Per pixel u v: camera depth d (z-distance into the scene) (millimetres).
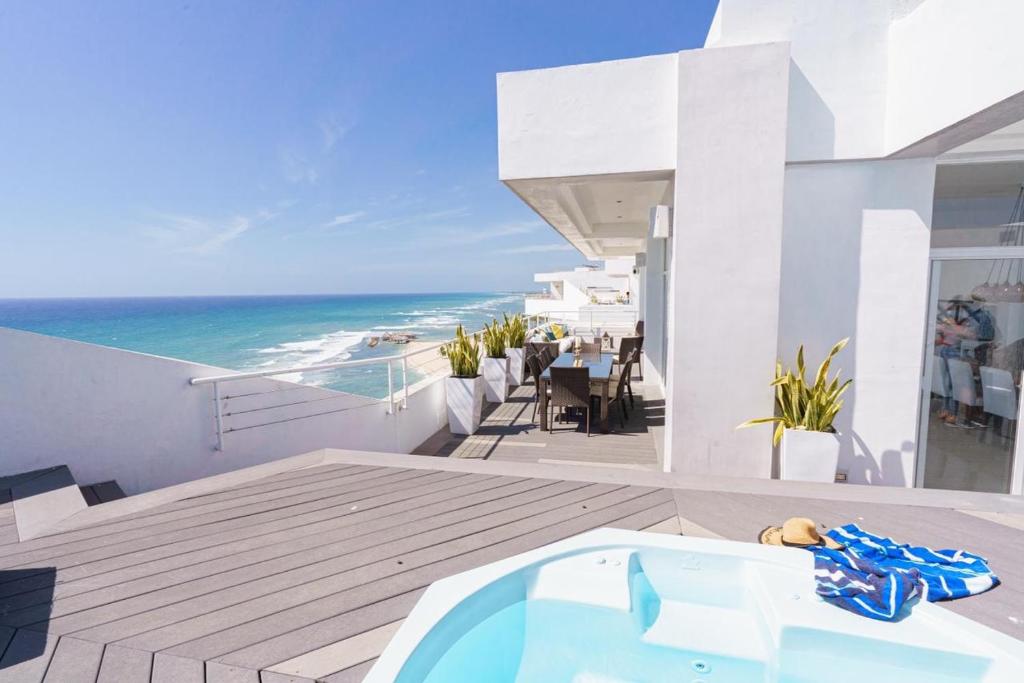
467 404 5457
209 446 3771
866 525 2408
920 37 2883
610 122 3605
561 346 9594
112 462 3279
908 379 3484
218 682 1441
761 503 2680
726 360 3436
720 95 3283
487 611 1915
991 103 2340
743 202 3318
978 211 3463
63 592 1899
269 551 2217
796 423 3318
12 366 2916
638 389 7387
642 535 2283
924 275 3402
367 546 2262
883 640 1636
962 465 3619
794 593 1889
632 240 9688
